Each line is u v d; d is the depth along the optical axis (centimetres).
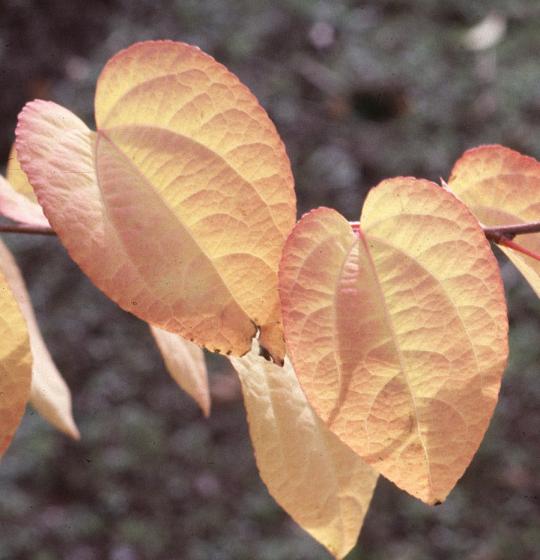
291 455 44
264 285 40
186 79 41
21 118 40
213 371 222
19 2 277
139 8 289
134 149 40
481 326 40
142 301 39
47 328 228
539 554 191
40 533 193
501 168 47
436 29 290
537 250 46
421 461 40
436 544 194
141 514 201
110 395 219
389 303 40
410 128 265
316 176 255
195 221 40
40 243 242
